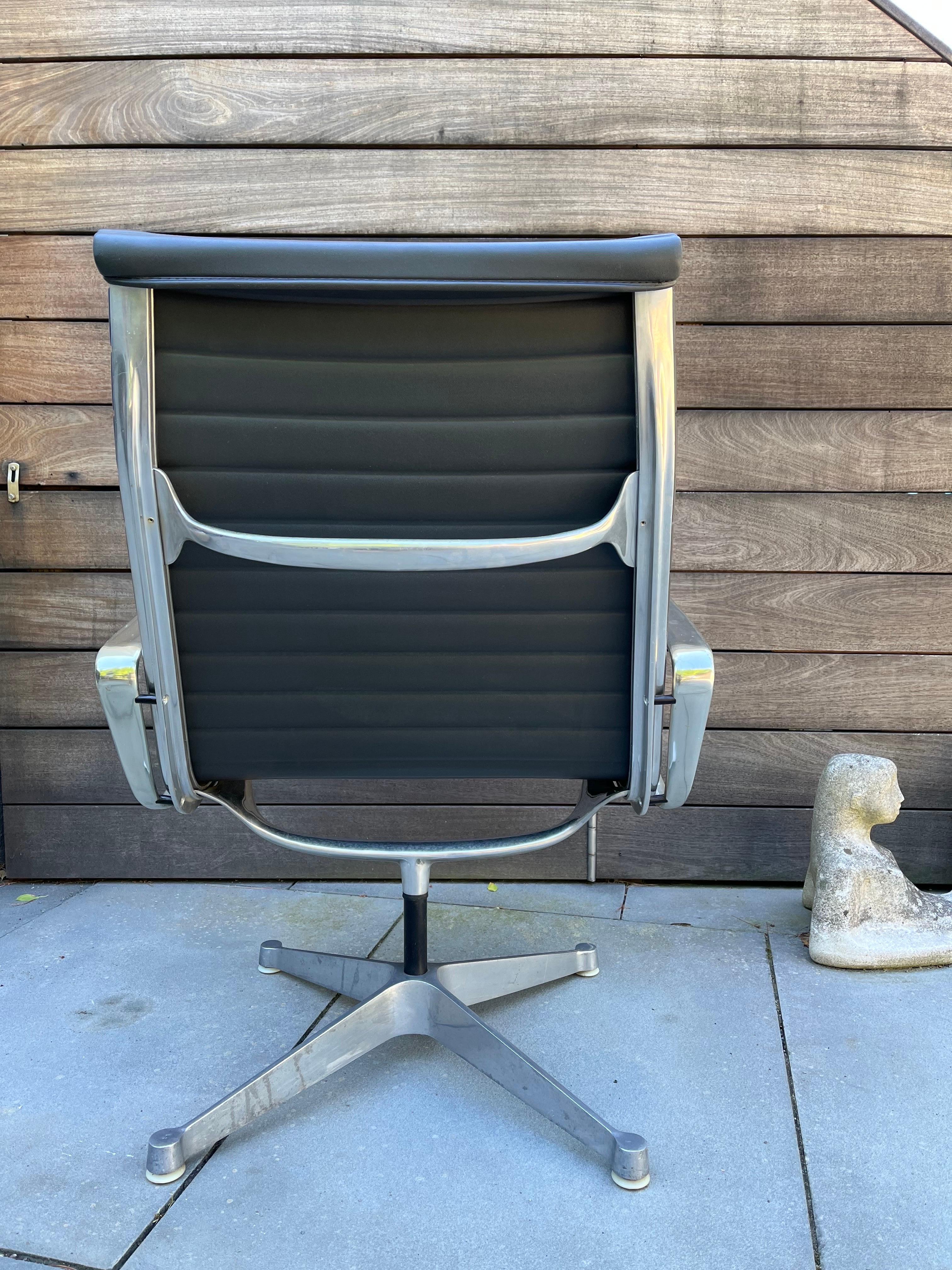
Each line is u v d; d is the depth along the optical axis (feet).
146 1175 3.74
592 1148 3.80
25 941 5.88
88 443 6.40
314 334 3.05
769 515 6.37
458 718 3.60
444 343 3.07
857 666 6.50
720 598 6.47
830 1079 4.39
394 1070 4.50
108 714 3.51
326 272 2.77
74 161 6.11
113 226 6.18
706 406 6.26
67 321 6.28
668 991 5.23
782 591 6.44
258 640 3.44
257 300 3.00
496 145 6.03
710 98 5.97
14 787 6.81
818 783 6.36
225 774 3.69
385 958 5.65
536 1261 3.29
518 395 3.13
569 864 6.83
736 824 6.72
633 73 5.94
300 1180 3.72
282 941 5.90
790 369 6.22
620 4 5.88
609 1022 4.89
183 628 3.42
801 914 6.31
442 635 3.46
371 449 3.18
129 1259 3.31
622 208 6.08
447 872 6.87
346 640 3.45
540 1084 3.89
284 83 5.98
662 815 6.74
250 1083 3.90
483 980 4.75
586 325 3.07
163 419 3.10
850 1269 3.26
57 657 6.64
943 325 6.15
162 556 3.22
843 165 6.01
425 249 2.76
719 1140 3.96
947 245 6.07
